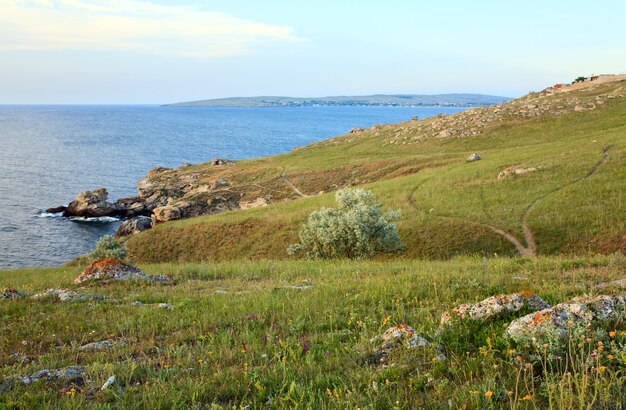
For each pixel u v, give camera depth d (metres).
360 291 12.70
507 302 8.51
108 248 36.22
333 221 31.16
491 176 48.69
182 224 51.62
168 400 6.02
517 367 6.05
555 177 43.88
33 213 83.19
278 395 6.00
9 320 11.66
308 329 9.34
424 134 96.88
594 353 5.43
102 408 5.83
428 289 12.26
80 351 8.84
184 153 176.75
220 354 7.83
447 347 7.14
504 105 110.19
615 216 33.16
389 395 5.67
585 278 12.95
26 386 6.80
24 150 179.88
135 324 10.66
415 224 39.25
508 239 34.25
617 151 48.25
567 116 86.94
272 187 78.62
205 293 14.64
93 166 141.88
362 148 99.88
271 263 24.50
